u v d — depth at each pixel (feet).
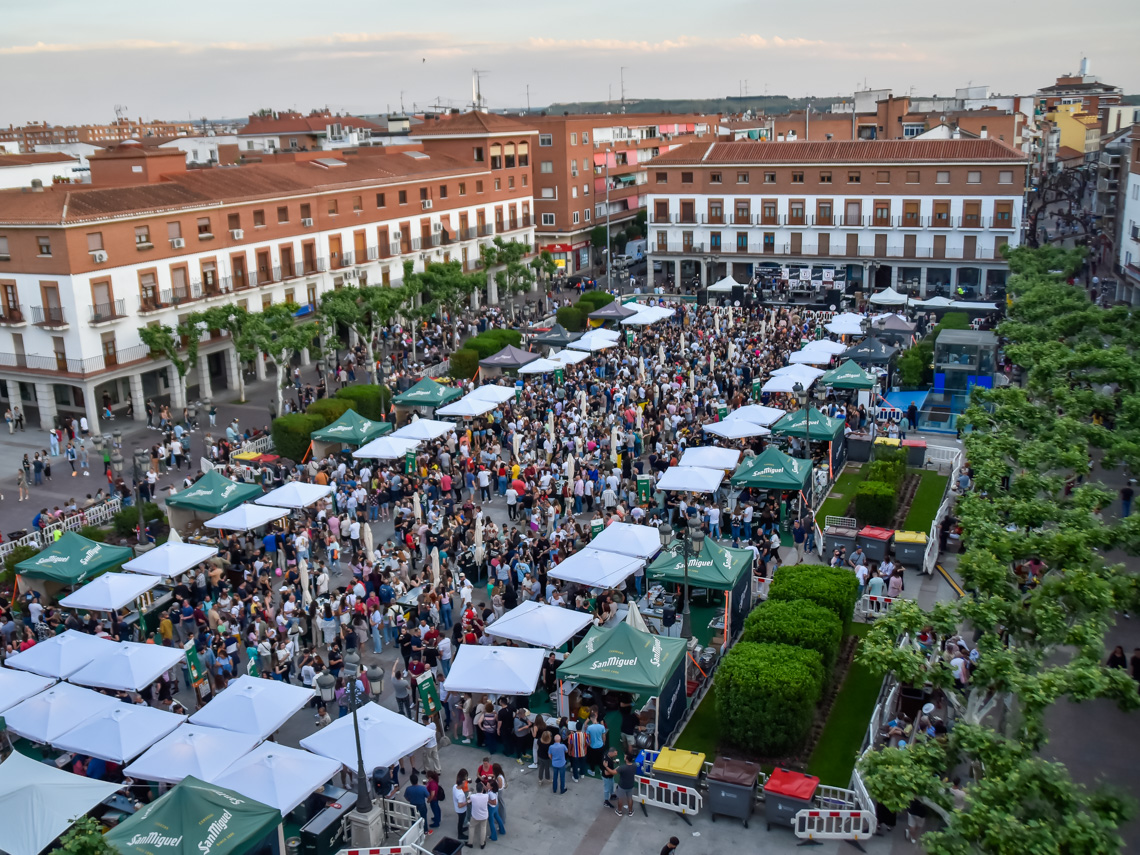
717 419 136.15
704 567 84.94
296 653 82.28
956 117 365.40
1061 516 76.59
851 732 71.67
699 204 268.41
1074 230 325.01
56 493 133.80
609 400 149.07
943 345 148.36
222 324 165.37
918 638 74.90
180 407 171.42
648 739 69.92
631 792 64.75
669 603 89.04
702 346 180.24
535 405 147.84
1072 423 93.35
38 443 156.87
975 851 46.68
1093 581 59.26
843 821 59.93
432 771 64.08
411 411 157.89
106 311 159.22
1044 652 59.47
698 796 63.10
